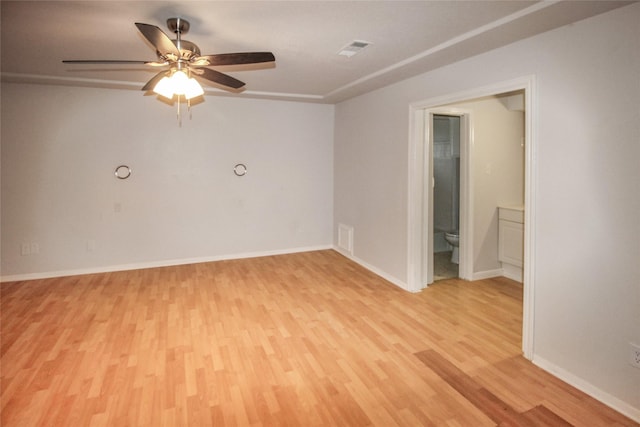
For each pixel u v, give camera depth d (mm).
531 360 2623
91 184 4582
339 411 2105
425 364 2594
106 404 2143
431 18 2373
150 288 4121
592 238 2213
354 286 4215
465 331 3098
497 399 2215
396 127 4141
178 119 4918
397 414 2084
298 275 4633
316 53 3115
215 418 2039
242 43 2879
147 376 2428
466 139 4270
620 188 2070
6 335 2977
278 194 5590
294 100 5359
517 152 4570
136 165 4770
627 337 2070
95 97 4516
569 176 2320
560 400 2207
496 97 4355
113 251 4758
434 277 4520
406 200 4023
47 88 4312
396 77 3824
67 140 4434
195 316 3379
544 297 2514
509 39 2592
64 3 2178
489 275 4539
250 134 5336
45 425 1969
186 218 5094
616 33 2053
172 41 2350
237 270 4836
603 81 2121
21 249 4340
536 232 2541
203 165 5113
